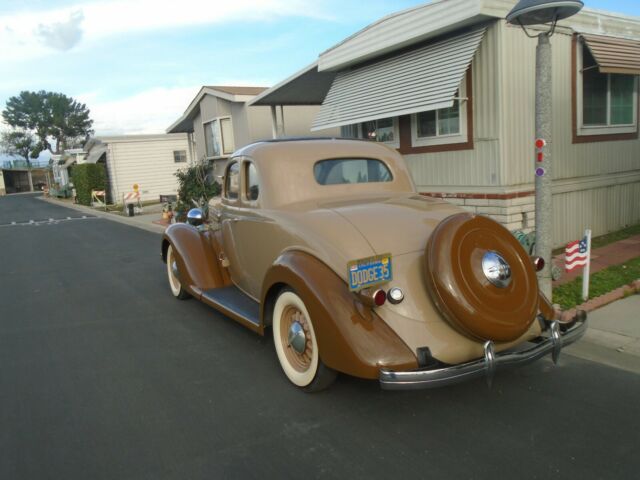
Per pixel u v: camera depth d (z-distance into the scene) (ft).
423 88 22.63
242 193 15.87
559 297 17.78
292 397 12.26
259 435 10.64
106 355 15.64
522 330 10.43
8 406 12.42
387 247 11.28
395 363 10.00
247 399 12.27
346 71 29.76
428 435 10.41
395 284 10.75
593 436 10.18
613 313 16.42
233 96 48.98
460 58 21.61
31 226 59.82
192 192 49.52
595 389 12.16
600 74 26.22
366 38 26.27
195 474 9.38
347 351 10.27
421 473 9.16
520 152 22.34
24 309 21.40
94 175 91.71
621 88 27.68
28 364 15.14
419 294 10.76
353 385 12.73
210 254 18.43
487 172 22.53
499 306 10.28
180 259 18.54
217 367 14.32
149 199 96.07
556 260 22.54
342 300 10.72
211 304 16.62
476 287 10.17
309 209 13.23
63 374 14.29
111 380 13.75
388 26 24.75
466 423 10.82
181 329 17.79
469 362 10.18
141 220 56.08
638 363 13.34
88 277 27.37
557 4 13.30
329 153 14.92
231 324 18.13
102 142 94.89
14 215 80.18
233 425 11.10
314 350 11.57
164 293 23.02
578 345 14.56
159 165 96.73
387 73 25.84
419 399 11.93
